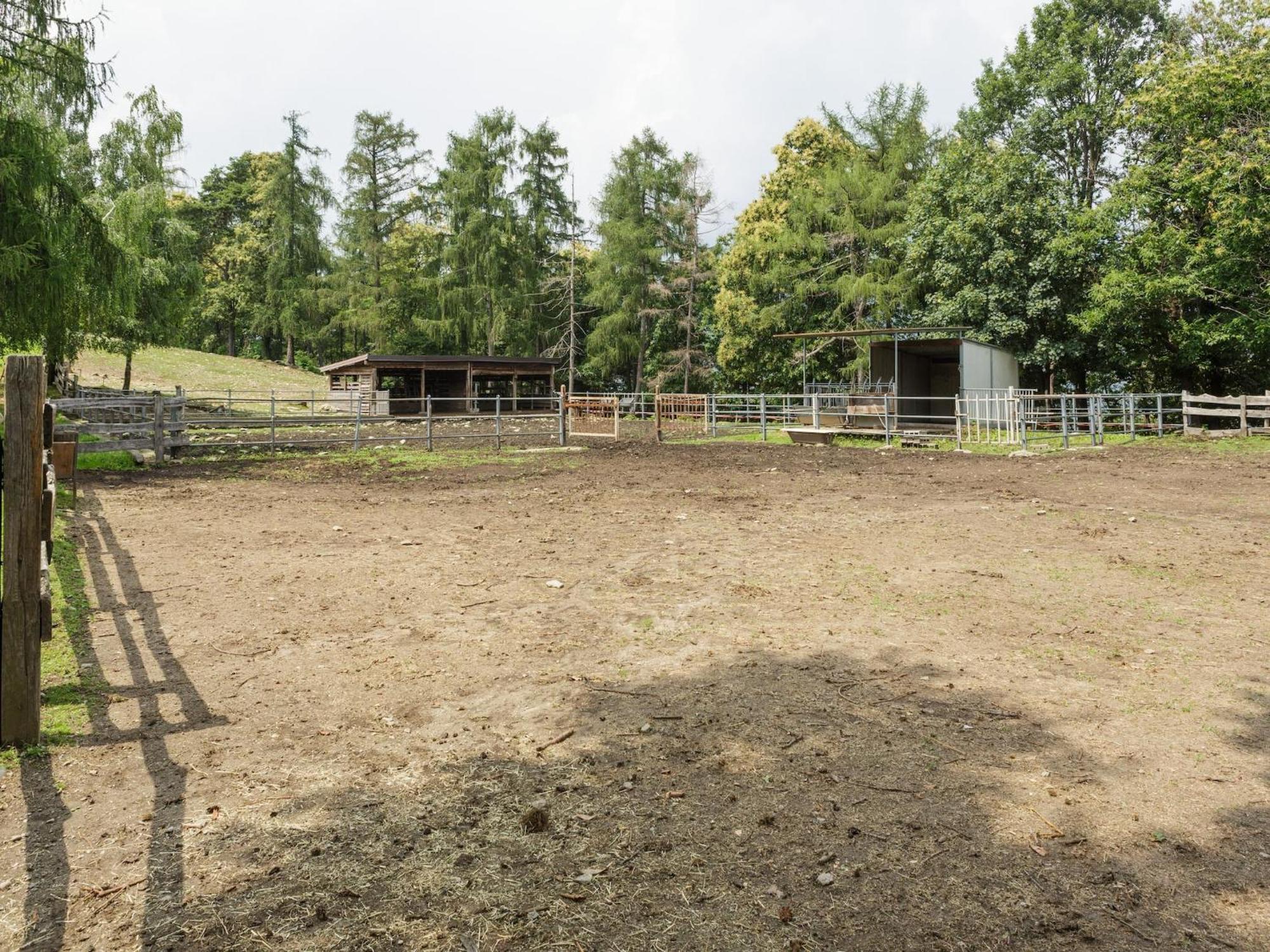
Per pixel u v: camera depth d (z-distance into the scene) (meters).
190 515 10.30
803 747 3.71
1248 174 22.19
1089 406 24.00
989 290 27.19
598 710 4.18
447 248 51.25
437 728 3.96
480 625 5.72
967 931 2.43
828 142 37.25
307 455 18.92
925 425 25.14
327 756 3.63
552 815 3.11
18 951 2.32
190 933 2.41
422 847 2.88
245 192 62.62
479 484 13.94
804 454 19.14
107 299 16.80
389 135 55.09
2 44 15.70
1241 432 19.25
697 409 27.66
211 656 4.98
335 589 6.68
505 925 2.46
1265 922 2.46
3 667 3.62
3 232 14.63
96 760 3.55
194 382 41.78
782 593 6.54
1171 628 5.53
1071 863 2.78
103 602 6.14
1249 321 23.64
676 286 44.88
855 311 35.09
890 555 8.00
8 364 3.56
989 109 31.66
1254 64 23.23
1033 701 4.25
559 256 54.47
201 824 3.03
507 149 49.75
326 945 2.36
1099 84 29.91
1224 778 3.39
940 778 3.41
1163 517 9.90
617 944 2.37
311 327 55.03
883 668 4.79
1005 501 11.38
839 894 2.61
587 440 24.19
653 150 44.88
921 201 30.36
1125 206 25.00
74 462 6.78
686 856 2.83
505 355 52.44
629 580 7.02
